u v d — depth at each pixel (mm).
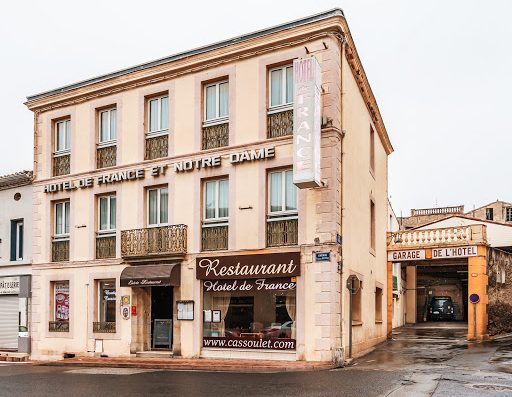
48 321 21422
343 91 17250
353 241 18312
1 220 24078
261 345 16906
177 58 19109
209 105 18891
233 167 17859
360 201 19750
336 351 15500
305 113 15750
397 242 25219
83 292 20609
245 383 12523
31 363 19406
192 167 18547
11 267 23281
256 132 17578
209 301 18016
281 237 16953
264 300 17172
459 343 20828
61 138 22328
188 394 11172
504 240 31453
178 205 18828
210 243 18156
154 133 19812
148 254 18875
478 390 10656
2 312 23719
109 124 21094
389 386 11383
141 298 19297
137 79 20000
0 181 24078
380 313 23328
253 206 17391
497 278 24234
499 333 23984
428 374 12836
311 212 16469
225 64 18422
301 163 15656
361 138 20344
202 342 17891
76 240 21078
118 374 14969
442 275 40062
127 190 20031
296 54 17188
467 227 23219
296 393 10906
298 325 16281
